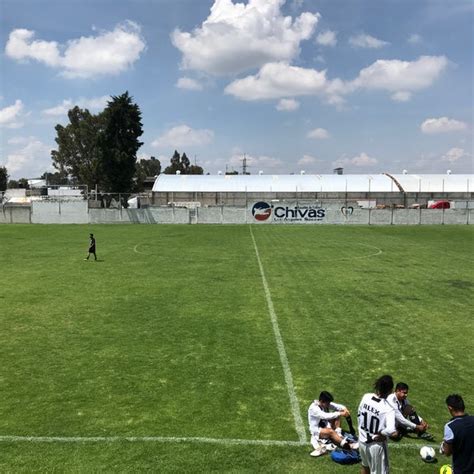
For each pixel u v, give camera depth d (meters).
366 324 13.03
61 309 14.52
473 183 70.06
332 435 6.75
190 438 7.04
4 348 11.02
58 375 9.41
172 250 28.92
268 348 11.01
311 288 17.70
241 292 16.95
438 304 15.35
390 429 5.56
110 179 63.50
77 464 6.35
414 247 30.77
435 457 6.63
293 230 43.78
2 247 30.31
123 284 18.34
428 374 9.53
